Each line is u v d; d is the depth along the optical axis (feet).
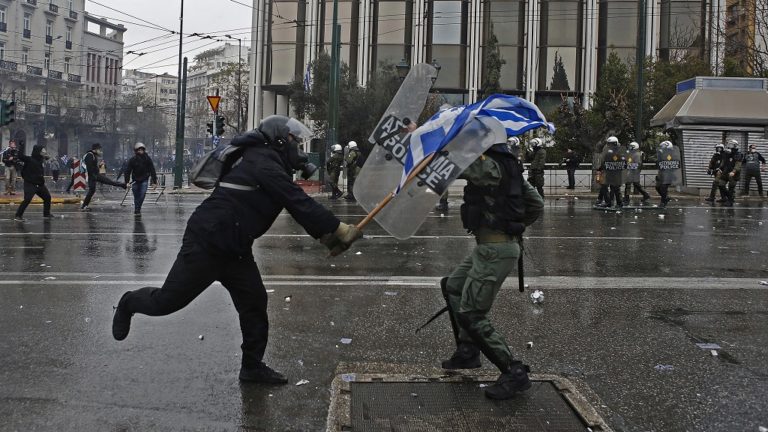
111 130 240.12
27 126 219.82
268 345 17.08
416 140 13.10
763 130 75.97
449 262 29.86
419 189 12.96
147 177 51.72
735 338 18.03
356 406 12.96
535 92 139.44
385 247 34.45
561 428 12.04
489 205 13.12
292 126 13.75
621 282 25.32
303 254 32.01
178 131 98.32
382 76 122.83
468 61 140.15
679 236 39.09
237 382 14.38
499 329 18.75
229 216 13.23
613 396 13.87
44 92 226.38
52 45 240.53
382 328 18.70
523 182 13.60
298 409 12.98
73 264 28.78
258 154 13.42
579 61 139.03
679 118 76.89
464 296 13.33
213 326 18.62
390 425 12.10
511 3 139.13
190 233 13.44
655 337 18.08
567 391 13.70
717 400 13.66
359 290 23.65
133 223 45.80
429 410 12.78
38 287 23.75
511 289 23.93
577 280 25.71
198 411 12.82
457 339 14.85
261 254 31.99
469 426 12.09
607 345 17.37
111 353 16.20
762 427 12.30
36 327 18.42
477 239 13.47
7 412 12.66
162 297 13.50
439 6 139.85
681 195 76.89
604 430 11.93
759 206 61.93
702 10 135.13
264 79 147.54
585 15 138.31
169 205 63.87
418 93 13.52
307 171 14.05
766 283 25.09
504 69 139.44
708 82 78.74
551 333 18.39
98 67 269.23
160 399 13.38
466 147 12.64
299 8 144.05
